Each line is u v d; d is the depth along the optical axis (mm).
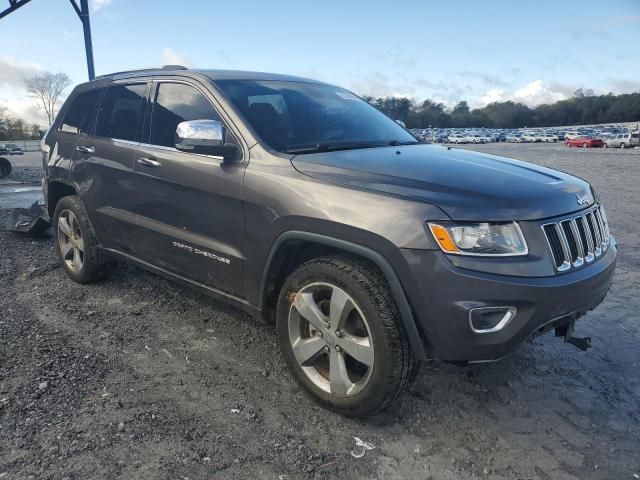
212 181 3334
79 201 4711
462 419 2961
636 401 3199
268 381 3291
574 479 2508
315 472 2498
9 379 3172
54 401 2971
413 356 2689
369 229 2613
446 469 2551
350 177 2844
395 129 4246
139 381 3236
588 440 2809
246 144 3266
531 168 3314
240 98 3549
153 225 3852
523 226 2578
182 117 3725
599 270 2871
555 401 3172
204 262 3512
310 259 3094
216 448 2633
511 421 2959
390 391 2678
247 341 3820
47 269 5348
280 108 3670
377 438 2766
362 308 2676
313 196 2848
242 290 3326
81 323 4059
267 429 2803
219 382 3260
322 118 3822
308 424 2861
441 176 2814
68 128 4895
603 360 3715
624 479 2518
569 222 2789
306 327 3059
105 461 2498
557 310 2611
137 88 4215
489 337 2523
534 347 3877
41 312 4242
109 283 4926
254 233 3133
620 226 8258
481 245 2492
